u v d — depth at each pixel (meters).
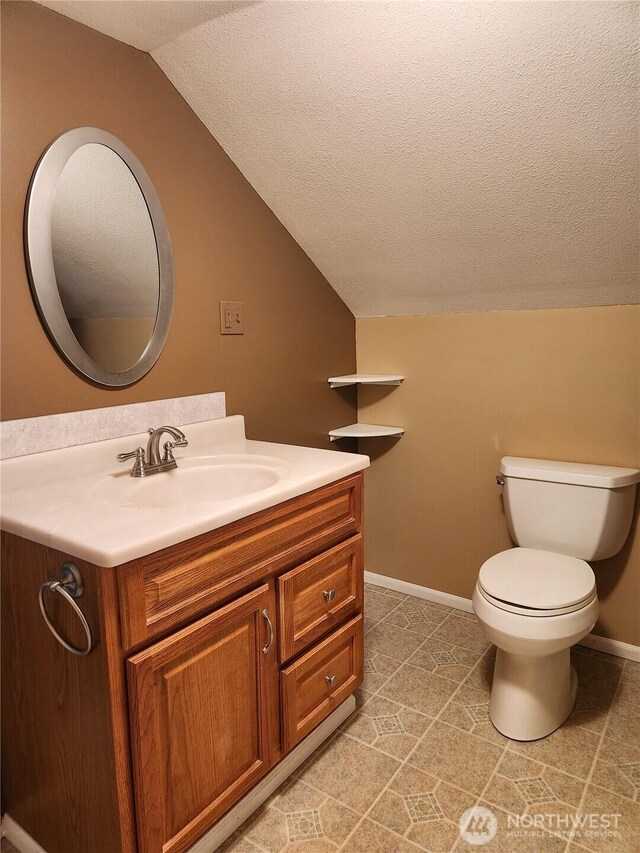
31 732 1.30
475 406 2.35
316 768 1.61
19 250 1.36
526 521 2.08
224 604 1.27
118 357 1.59
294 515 1.44
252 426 2.09
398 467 2.61
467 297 2.25
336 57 1.52
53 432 1.45
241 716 1.34
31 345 1.40
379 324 2.56
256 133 1.81
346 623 1.69
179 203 1.75
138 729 1.09
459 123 1.59
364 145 1.75
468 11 1.32
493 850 1.35
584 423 2.11
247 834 1.40
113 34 1.52
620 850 1.34
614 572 2.11
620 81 1.36
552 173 1.64
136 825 1.13
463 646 2.21
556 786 1.53
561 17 1.27
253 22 1.47
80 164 1.46
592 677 2.02
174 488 1.57
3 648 1.32
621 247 1.80
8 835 1.45
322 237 2.19
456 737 1.72
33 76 1.36
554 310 2.11
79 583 1.07
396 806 1.48
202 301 1.85
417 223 1.99
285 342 2.21
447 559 2.52
